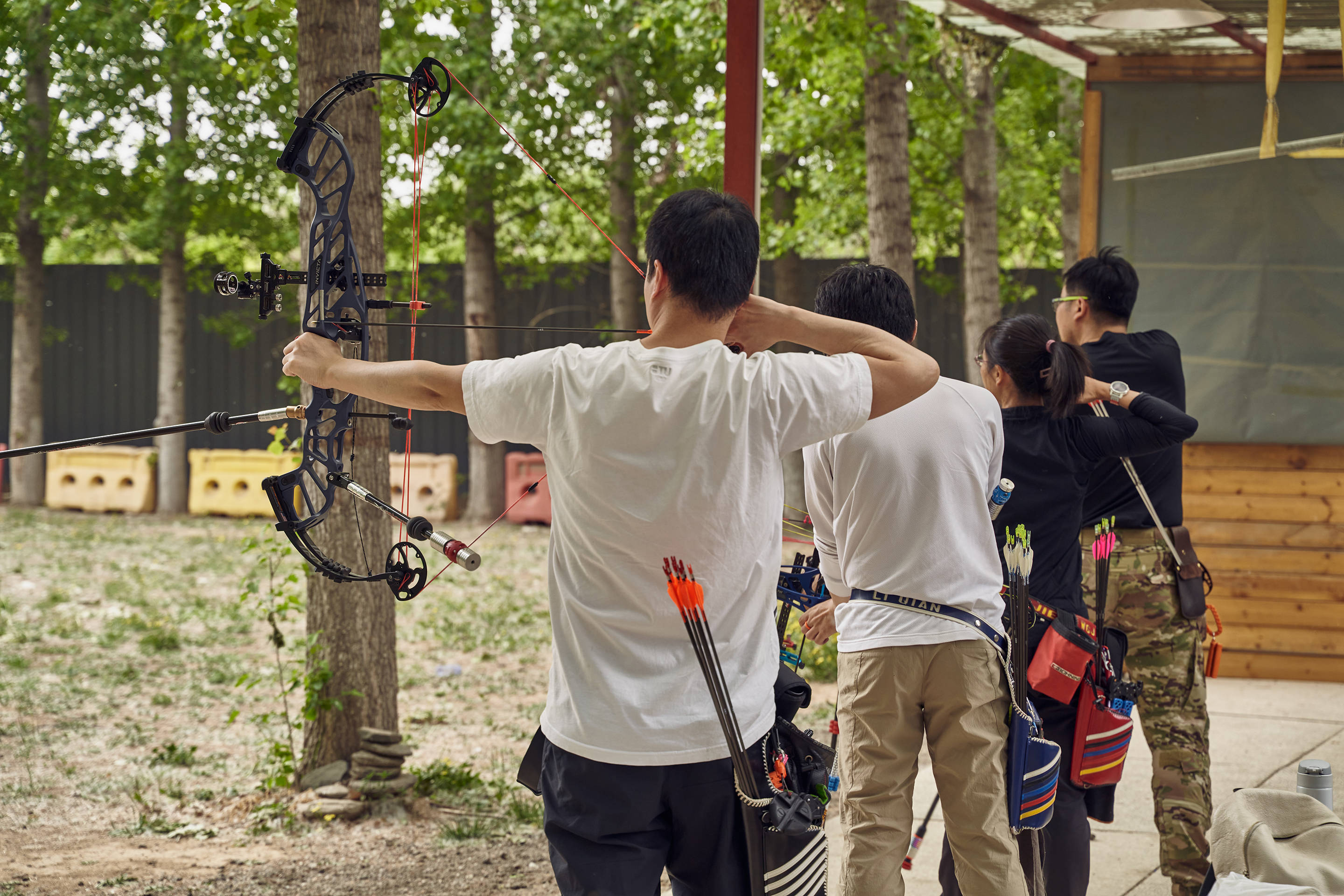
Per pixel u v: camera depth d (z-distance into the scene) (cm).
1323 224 575
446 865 405
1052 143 1329
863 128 1215
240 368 1638
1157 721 327
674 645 175
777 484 177
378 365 187
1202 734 325
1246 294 589
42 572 1077
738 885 178
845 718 246
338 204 443
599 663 174
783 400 171
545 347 1574
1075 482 272
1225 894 207
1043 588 269
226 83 1342
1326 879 215
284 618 493
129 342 1650
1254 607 609
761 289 1502
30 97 1419
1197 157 498
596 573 174
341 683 477
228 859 411
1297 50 573
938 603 235
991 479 249
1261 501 606
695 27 1016
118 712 625
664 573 172
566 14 1275
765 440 171
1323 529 598
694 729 173
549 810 178
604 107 1377
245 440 1636
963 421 241
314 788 471
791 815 173
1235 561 611
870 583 241
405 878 392
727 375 171
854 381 175
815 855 174
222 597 973
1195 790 319
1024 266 1617
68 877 388
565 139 1402
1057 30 580
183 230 1462
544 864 405
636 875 172
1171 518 340
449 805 472
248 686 492
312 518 206
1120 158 605
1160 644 330
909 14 1090
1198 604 330
